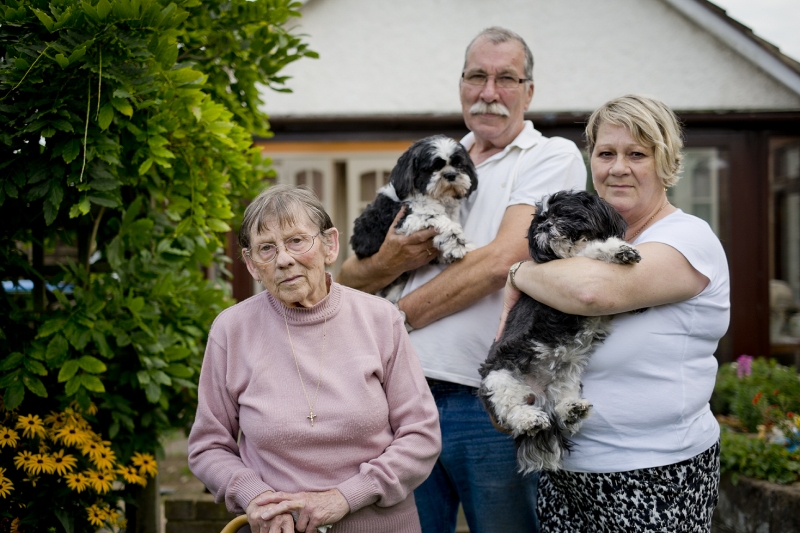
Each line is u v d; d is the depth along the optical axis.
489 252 2.48
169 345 2.85
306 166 6.44
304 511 1.88
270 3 3.06
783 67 5.98
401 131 6.34
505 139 2.80
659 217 2.18
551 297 2.03
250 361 2.07
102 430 2.92
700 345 2.00
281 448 1.97
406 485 2.02
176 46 2.48
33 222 2.74
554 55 6.17
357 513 2.01
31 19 2.32
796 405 4.16
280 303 2.13
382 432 2.07
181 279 3.15
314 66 6.20
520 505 2.55
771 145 6.29
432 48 6.18
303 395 2.02
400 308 2.63
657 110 2.09
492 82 2.71
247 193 3.29
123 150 2.57
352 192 6.46
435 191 2.78
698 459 1.99
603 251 1.97
